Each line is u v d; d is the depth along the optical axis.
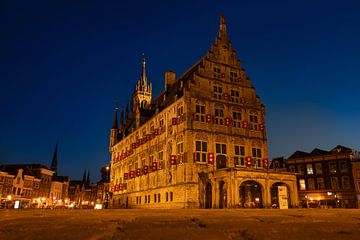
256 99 51.31
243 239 7.58
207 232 8.41
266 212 19.88
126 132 72.69
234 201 33.97
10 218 13.29
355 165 62.94
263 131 49.72
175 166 43.94
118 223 10.72
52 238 7.34
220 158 44.03
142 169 55.94
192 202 40.09
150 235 7.82
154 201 49.66
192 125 43.16
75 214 17.12
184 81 52.91
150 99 103.19
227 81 49.31
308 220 12.44
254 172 35.84
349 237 7.96
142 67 105.94
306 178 67.94
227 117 46.66
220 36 51.59
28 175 91.44
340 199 62.97
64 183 120.31
